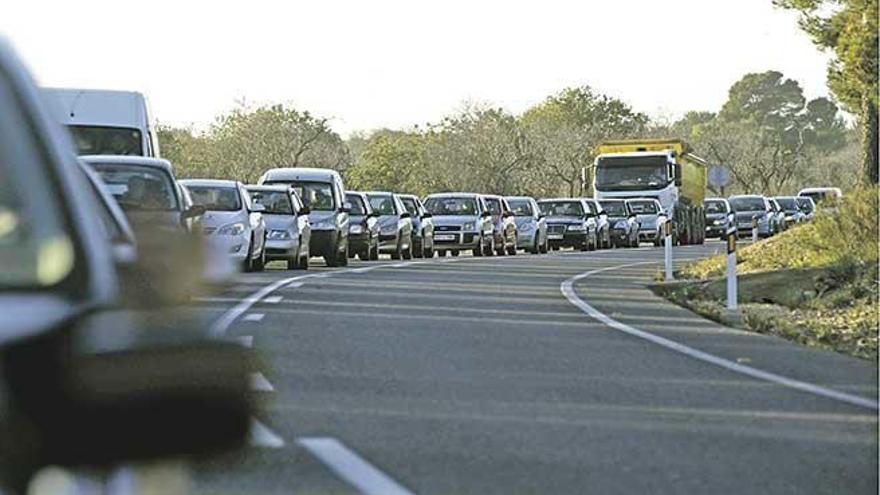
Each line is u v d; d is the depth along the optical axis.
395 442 25.31
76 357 7.72
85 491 7.61
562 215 158.38
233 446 8.10
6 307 8.72
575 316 54.78
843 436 27.34
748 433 27.38
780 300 68.12
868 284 66.50
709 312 58.22
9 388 7.40
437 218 133.38
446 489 21.33
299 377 34.12
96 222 10.29
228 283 16.16
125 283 10.95
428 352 40.44
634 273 91.44
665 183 169.50
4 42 10.36
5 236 9.69
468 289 69.94
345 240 100.62
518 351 41.34
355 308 55.56
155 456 7.81
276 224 87.88
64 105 77.06
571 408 30.09
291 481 21.53
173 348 8.02
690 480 22.55
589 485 21.95
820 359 41.53
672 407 30.62
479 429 27.02
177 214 54.56
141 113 77.94
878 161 118.62
